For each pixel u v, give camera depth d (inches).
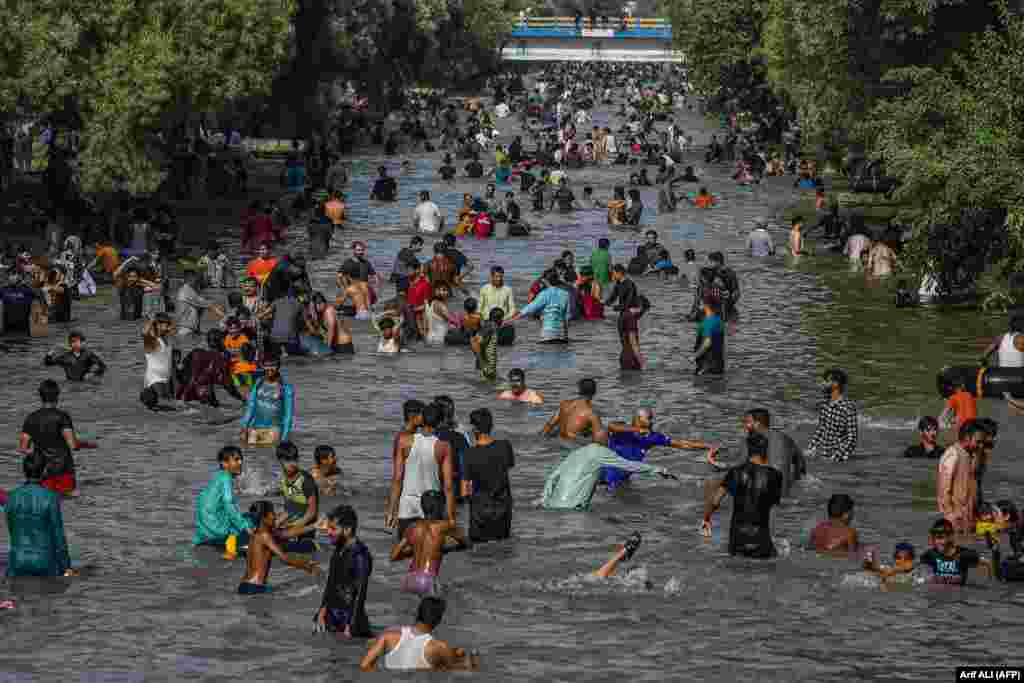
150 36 2714.1
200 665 799.7
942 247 2063.2
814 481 1201.4
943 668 799.7
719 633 855.7
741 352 1797.5
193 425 1407.5
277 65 3380.9
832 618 882.1
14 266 2098.9
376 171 4566.9
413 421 1034.7
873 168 3580.2
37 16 2536.9
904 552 954.7
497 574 965.8
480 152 5310.0
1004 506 1035.3
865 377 1633.9
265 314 1784.0
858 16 2598.4
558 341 1883.6
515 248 2861.7
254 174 4323.3
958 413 1309.1
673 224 3287.4
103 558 1000.2
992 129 1911.9
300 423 1413.6
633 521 1099.3
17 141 3494.1
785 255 2778.1
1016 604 911.7
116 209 2839.6
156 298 2039.9
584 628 863.7
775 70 4704.7
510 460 1044.5
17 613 887.7
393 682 773.3
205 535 1023.6
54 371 1663.4
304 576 965.2
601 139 5036.9
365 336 1941.4
